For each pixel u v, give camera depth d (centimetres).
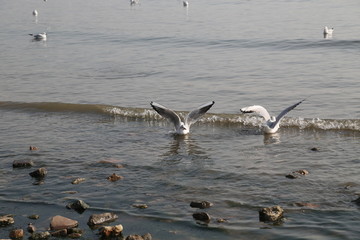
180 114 1955
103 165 1409
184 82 2478
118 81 2545
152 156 1488
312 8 5016
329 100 2075
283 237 981
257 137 1667
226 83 2430
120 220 1077
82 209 1134
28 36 4272
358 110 1922
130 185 1264
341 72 2559
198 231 1017
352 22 4194
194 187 1241
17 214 1120
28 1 7288
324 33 3666
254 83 2411
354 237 970
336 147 1524
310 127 1742
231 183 1260
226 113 1959
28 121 1892
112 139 1664
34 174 1338
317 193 1177
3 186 1275
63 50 3541
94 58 3200
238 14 4916
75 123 1861
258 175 1306
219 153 1507
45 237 1009
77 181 1289
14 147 1580
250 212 1094
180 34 3950
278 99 2128
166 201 1164
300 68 2700
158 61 3025
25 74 2745
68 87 2444
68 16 5575
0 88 2430
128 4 6269
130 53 3334
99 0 6850
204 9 5375
